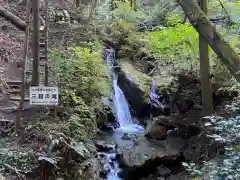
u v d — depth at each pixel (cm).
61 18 1114
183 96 792
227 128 470
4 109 659
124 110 920
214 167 463
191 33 794
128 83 922
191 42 798
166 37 881
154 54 965
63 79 687
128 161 669
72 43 913
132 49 1067
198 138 682
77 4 1256
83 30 1016
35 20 598
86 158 569
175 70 853
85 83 717
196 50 796
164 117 800
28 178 488
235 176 399
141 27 1173
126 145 742
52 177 506
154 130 777
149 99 890
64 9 1228
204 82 686
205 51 678
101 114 812
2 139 556
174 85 843
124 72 951
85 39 963
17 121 569
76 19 1160
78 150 527
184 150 698
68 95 651
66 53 766
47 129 555
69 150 533
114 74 991
